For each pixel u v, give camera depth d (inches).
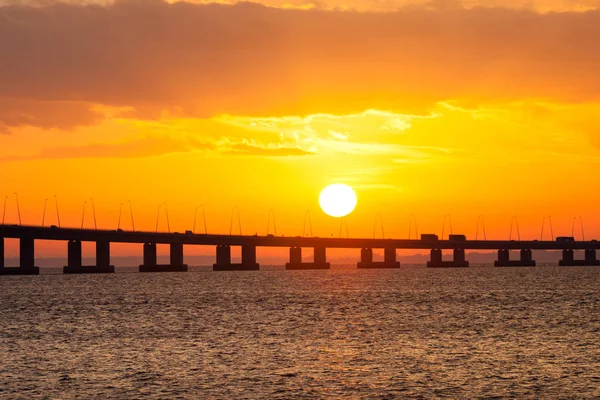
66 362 5620.1
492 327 7573.8
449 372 5196.9
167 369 5334.6
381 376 5078.7
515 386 4785.9
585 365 5418.3
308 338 6820.9
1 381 4972.9
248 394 4621.1
